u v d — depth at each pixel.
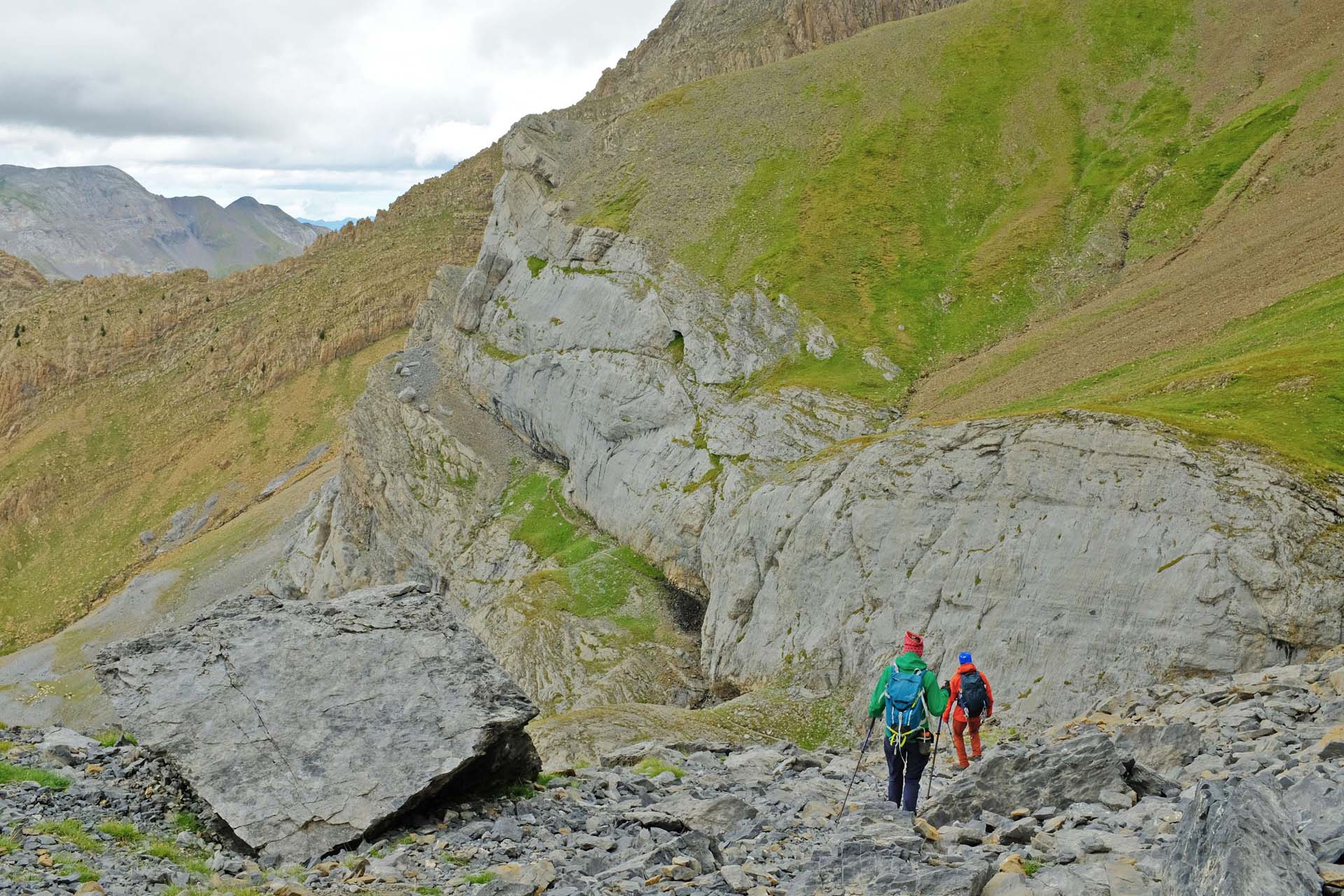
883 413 83.50
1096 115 118.56
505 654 81.94
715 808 19.50
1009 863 13.41
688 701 74.44
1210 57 120.25
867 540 57.81
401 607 23.22
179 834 17.47
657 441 95.69
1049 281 96.25
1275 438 46.38
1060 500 49.88
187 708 19.47
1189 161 104.81
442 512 118.94
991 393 76.75
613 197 120.75
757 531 67.62
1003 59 128.25
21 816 16.61
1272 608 40.47
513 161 131.62
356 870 16.41
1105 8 131.50
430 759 19.30
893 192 112.06
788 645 60.94
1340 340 53.62
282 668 20.66
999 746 21.98
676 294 103.50
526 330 119.38
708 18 184.50
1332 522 41.44
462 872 16.16
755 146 122.44
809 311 97.62
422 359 137.62
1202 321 71.19
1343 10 116.88
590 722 47.66
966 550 52.69
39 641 178.88
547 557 101.94
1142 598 44.31
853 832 15.99
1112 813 15.70
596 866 16.17
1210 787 11.80
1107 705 33.75
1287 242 78.88
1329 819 12.70
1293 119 101.44
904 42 135.25
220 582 162.75
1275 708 22.98
